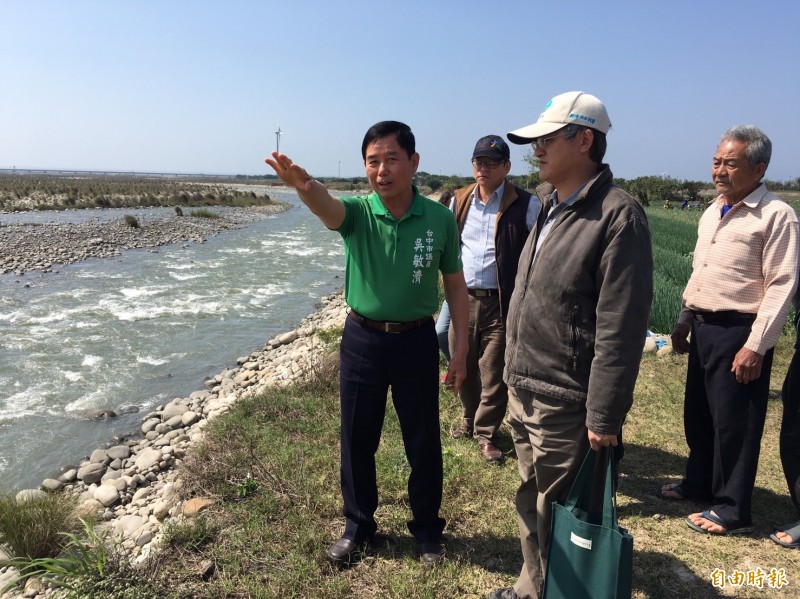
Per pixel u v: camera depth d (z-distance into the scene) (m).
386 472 3.63
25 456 5.47
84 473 4.90
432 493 2.83
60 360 8.13
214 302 12.07
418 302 2.60
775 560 2.81
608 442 1.95
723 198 2.98
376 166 2.40
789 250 2.65
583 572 2.01
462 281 2.79
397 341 2.62
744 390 2.86
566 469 2.15
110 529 3.83
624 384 1.90
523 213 3.62
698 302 3.01
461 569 2.77
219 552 2.85
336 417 4.59
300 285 14.42
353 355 2.67
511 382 2.28
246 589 2.60
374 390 2.68
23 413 6.40
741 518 2.97
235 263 17.38
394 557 2.85
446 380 2.84
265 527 3.04
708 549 2.90
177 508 3.54
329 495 3.37
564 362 2.09
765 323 2.66
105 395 6.98
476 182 3.86
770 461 3.81
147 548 3.18
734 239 2.84
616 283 1.90
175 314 10.95
